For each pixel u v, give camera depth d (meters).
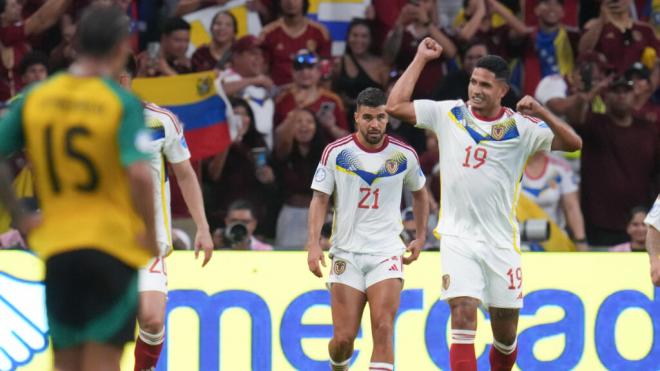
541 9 39.91
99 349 15.36
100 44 15.45
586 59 39.06
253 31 39.75
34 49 37.69
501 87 24.39
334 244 25.73
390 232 25.58
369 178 25.42
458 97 38.09
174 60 37.38
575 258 29.48
